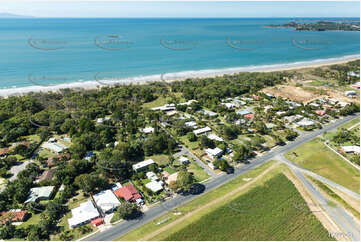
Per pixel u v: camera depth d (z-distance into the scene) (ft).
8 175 330.34
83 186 291.58
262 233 250.78
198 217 254.27
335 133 449.06
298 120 500.74
